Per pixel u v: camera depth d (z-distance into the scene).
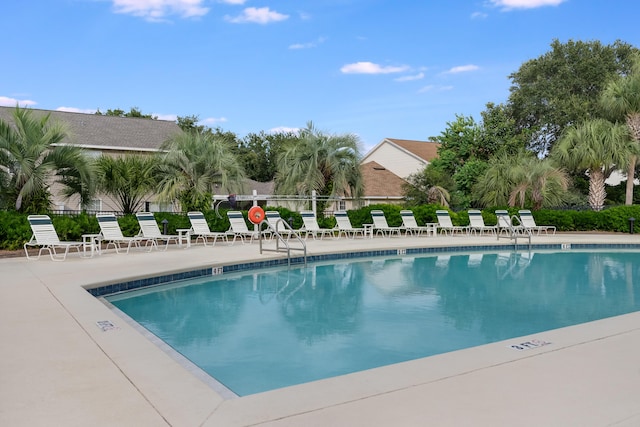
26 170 11.76
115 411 2.77
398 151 35.06
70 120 22.89
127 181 14.78
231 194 17.42
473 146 27.44
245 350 4.90
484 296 7.71
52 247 11.30
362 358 4.64
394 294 7.92
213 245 13.99
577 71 33.06
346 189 19.50
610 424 2.58
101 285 7.41
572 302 7.28
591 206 20.81
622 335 4.31
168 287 8.50
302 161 18.86
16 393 3.04
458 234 18.64
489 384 3.16
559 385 3.13
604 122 20.56
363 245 13.83
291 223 16.16
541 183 19.84
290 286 8.65
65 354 3.83
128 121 24.89
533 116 33.81
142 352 3.88
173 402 2.90
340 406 2.83
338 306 6.98
